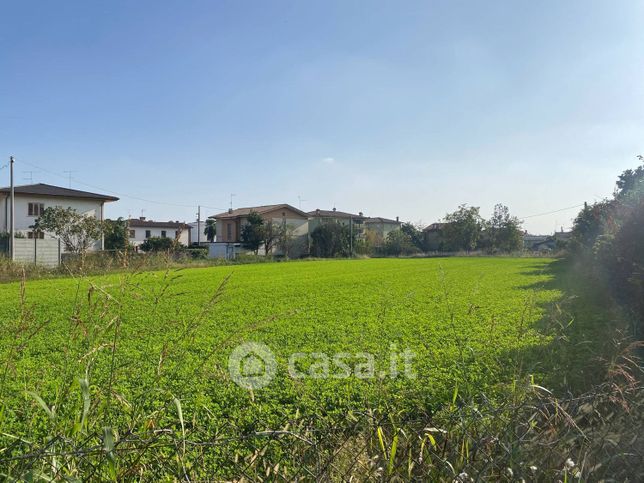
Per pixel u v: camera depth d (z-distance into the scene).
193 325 4.32
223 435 4.20
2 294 17.23
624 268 12.58
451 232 66.06
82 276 3.81
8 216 43.97
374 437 3.43
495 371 6.26
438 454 3.18
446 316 11.32
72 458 2.61
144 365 6.51
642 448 3.20
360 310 12.83
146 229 65.31
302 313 12.23
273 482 3.35
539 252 58.66
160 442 3.30
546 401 3.80
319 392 5.59
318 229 60.62
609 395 3.53
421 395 5.32
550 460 3.04
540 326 9.73
